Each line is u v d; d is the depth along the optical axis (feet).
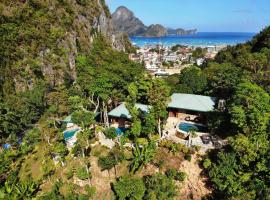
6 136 184.55
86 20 364.38
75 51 291.38
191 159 140.15
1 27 231.30
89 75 209.26
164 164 140.97
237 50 311.06
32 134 176.14
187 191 134.92
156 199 121.70
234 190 117.08
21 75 226.58
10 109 183.93
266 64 197.47
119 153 148.46
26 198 132.36
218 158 129.59
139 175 141.90
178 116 185.37
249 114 125.59
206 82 217.36
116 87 188.24
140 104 184.55
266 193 109.40
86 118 164.04
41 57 246.68
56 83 245.24
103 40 399.24
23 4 264.31
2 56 222.07
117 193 127.34
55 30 273.95
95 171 148.66
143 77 180.45
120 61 253.03
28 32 246.06
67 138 175.63
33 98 194.80
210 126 155.43
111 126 182.50
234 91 158.81
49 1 293.43
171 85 215.31
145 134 157.58
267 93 142.72
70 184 142.00
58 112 194.90
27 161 163.73
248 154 120.06
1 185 142.92
